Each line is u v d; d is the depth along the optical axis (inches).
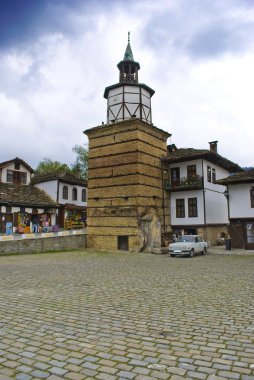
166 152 1280.8
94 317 261.4
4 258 786.8
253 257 855.1
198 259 810.8
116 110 1186.6
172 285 414.3
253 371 161.6
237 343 201.2
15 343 202.4
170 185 1253.7
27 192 1481.3
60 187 1577.3
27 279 458.6
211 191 1259.2
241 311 279.1
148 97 1224.8
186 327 234.1
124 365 169.3
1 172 1445.6
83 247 1163.3
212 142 1450.5
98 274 519.8
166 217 1230.9
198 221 1196.5
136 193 1087.6
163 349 191.3
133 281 447.2
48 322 247.9
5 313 274.7
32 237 955.3
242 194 1075.3
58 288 389.7
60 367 167.2
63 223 1556.3
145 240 1071.6
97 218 1171.9
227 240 1053.8
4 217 1302.9
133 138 1115.3
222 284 421.4
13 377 156.1
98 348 193.3
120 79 1237.7
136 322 247.0
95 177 1197.1
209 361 174.1
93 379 153.9
